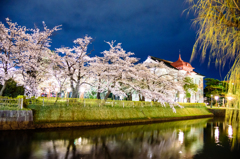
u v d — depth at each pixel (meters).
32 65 19.28
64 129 17.28
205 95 59.62
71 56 23.36
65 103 21.08
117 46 26.84
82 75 25.12
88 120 20.61
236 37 4.95
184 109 38.41
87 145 12.58
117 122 22.56
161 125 24.41
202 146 13.70
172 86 29.19
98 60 27.34
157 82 30.08
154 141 14.82
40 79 23.58
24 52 20.38
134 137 16.00
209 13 4.89
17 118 15.31
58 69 23.23
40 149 10.99
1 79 18.95
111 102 26.28
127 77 25.88
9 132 14.29
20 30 20.27
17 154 9.88
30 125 15.93
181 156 11.03
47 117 18.28
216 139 16.44
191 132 19.89
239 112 7.20
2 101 16.11
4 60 18.56
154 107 31.12
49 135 14.57
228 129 22.97
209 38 5.18
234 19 4.59
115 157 10.36
